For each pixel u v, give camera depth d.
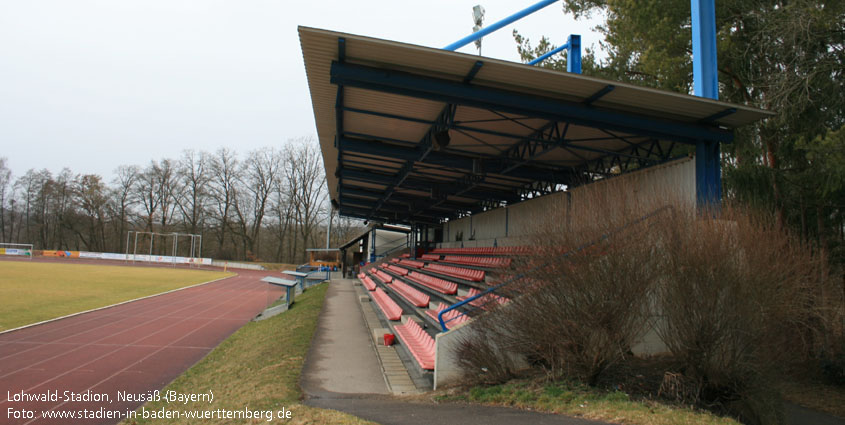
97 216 74.50
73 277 36.50
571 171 14.97
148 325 17.62
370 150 14.10
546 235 6.61
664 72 11.98
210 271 56.16
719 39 11.63
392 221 39.31
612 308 5.92
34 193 75.38
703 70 9.38
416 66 7.77
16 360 11.44
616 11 13.70
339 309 17.80
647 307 6.18
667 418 4.88
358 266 44.94
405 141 13.65
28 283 29.94
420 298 14.13
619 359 6.29
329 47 7.29
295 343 10.99
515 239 18.33
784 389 6.79
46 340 14.08
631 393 5.99
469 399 6.24
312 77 8.71
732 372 5.69
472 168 14.53
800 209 11.71
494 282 7.60
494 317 6.94
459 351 7.16
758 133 11.95
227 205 70.62
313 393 7.05
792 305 6.27
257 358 10.01
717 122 9.15
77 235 76.25
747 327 5.63
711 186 9.06
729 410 5.70
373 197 26.72
